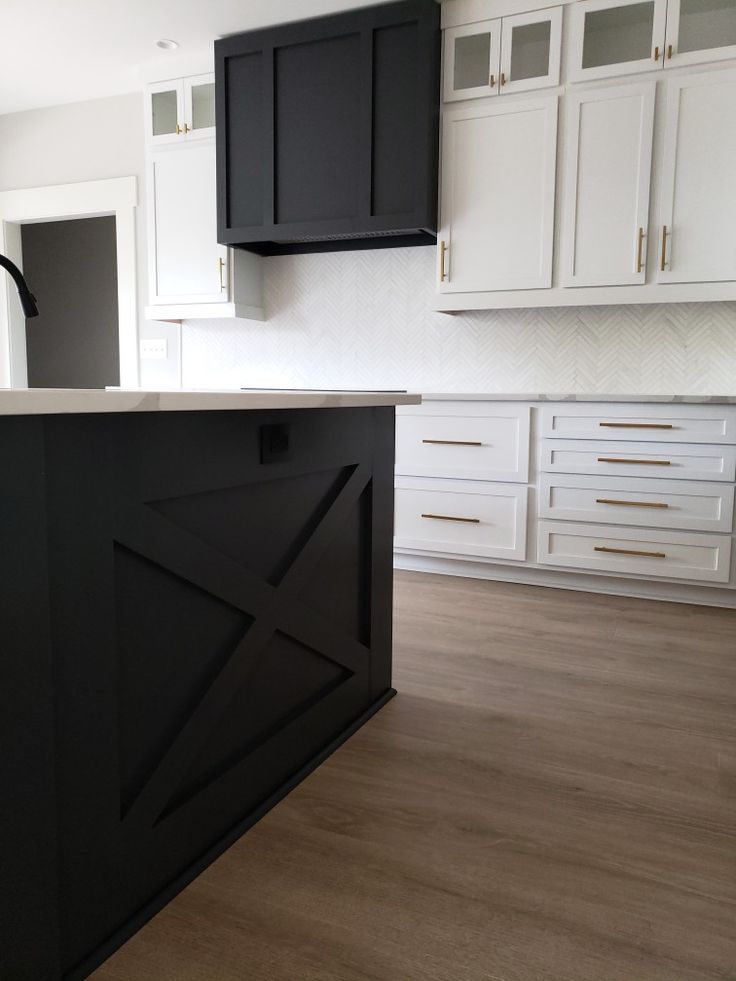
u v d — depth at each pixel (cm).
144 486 114
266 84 354
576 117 315
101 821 109
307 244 404
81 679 103
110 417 106
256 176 365
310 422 162
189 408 104
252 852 138
